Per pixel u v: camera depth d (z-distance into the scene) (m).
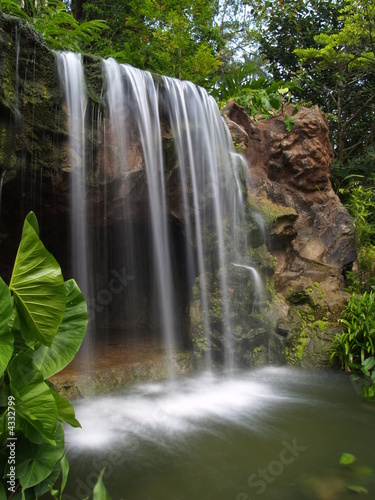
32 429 1.94
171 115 4.52
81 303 2.24
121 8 9.70
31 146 3.51
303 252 5.82
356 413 3.50
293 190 6.17
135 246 5.09
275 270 5.18
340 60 8.42
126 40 9.36
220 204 4.82
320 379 4.44
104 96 4.00
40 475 1.93
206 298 4.65
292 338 4.95
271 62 10.41
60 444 2.03
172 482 2.42
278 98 6.33
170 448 2.85
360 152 9.66
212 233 4.73
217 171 4.82
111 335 5.37
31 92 3.44
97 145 3.96
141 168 4.21
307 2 10.04
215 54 10.19
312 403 3.75
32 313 1.98
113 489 2.34
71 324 2.19
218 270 4.66
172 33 7.84
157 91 4.43
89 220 4.42
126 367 4.12
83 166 3.88
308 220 6.08
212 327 4.57
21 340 2.10
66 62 3.73
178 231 5.01
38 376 1.91
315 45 9.76
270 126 6.16
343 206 6.37
